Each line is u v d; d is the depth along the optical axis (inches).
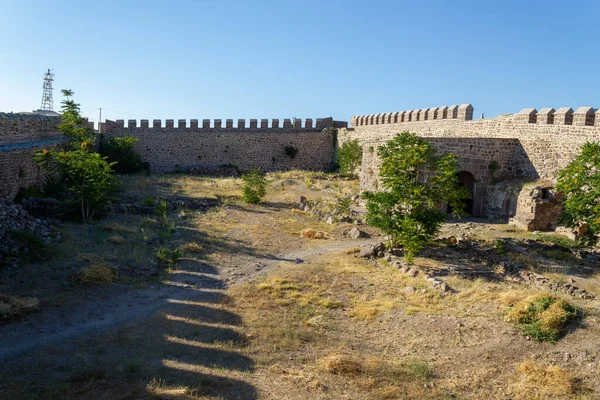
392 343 489.4
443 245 836.6
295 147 2017.7
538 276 654.5
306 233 923.4
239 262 749.9
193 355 441.4
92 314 523.5
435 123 1433.3
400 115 1585.9
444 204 1088.8
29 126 1218.0
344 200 1188.5
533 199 956.6
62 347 442.3
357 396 386.3
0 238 673.0
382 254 786.8
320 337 497.0
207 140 2001.7
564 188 717.9
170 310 546.6
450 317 538.3
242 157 2005.4
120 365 411.2
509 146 1125.1
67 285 588.7
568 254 786.2
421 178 897.5
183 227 940.0
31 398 349.7
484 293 606.5
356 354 461.7
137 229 891.4
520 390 397.4
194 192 1338.6
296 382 401.4
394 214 796.6
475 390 401.7
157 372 402.3
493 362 444.8
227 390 381.4
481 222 1040.2
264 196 1321.4
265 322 525.3
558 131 1036.5
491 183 1114.7
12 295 542.0
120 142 1818.4
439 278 671.8
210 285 640.4
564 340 472.4
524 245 826.2
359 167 1712.6
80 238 790.5
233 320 528.1
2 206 795.4
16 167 952.3
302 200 1223.5
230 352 452.1
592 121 996.6
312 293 620.1
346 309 574.9
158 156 2001.7
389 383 407.5
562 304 524.7
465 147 1101.7
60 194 1061.8
